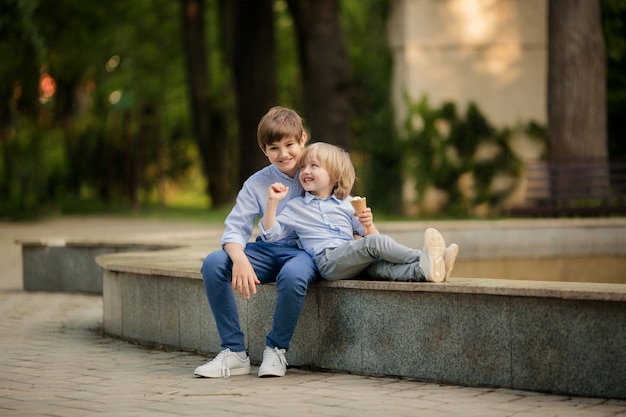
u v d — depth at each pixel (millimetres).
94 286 11000
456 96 23750
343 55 24766
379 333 5727
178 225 22922
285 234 5992
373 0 24375
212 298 5844
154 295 7059
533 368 5168
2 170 26922
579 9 19953
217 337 6555
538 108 24000
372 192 24453
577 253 13516
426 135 23625
